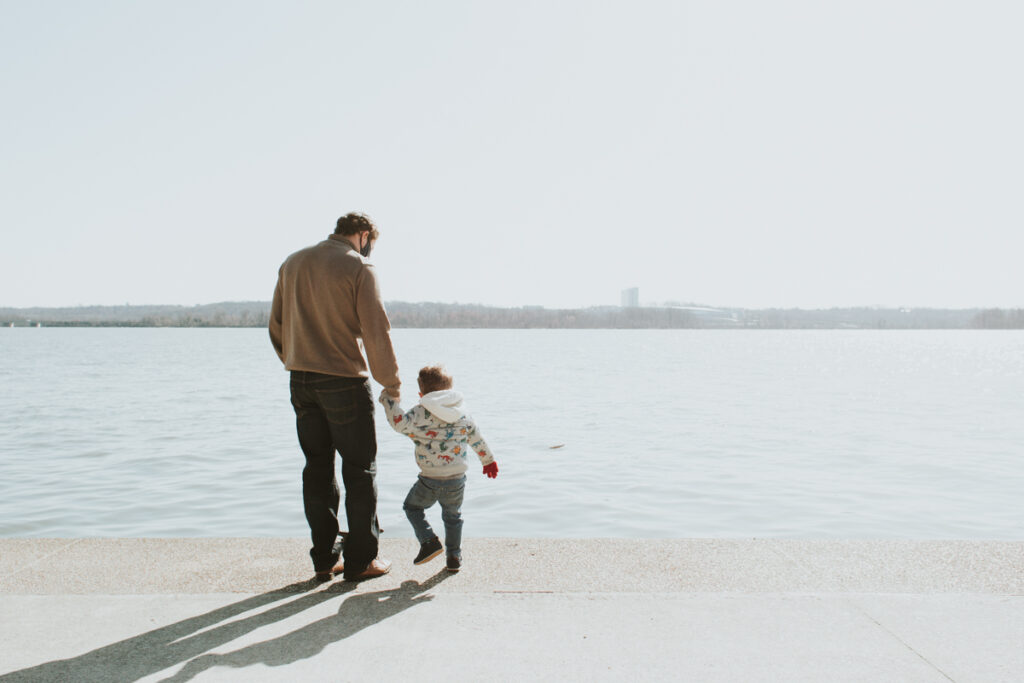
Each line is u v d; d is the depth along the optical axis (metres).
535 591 3.52
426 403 3.81
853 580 3.64
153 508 8.71
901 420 19.28
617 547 4.18
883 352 89.19
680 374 43.34
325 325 3.69
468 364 55.12
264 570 3.87
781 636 3.01
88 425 17.50
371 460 3.81
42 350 84.25
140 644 2.96
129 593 3.54
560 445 14.12
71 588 3.60
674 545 4.21
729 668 2.74
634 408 22.64
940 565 3.84
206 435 15.72
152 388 30.22
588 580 3.67
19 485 10.18
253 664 2.79
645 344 123.56
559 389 31.09
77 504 8.94
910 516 8.20
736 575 3.72
